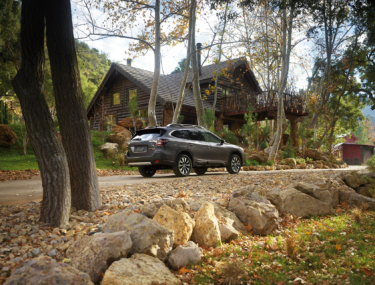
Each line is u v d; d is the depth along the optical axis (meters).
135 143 10.67
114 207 5.31
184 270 3.30
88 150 5.11
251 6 10.66
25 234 3.86
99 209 5.18
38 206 5.12
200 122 16.58
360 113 40.59
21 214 4.61
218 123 25.38
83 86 32.22
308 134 23.66
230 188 7.83
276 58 21.72
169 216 4.02
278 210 5.69
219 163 12.09
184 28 16.16
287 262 3.75
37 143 4.20
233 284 3.02
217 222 4.35
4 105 21.97
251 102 23.44
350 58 29.36
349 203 7.07
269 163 17.36
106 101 26.89
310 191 6.39
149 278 2.80
